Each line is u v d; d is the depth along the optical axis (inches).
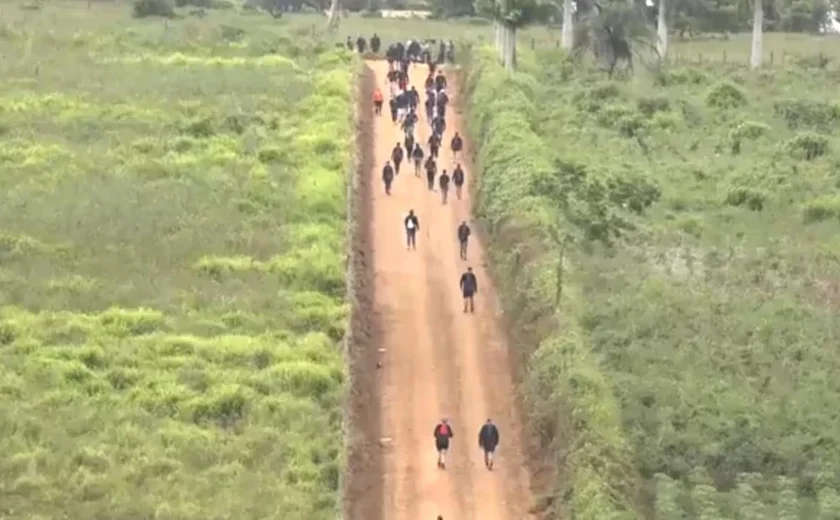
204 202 5797.2
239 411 4101.9
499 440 4128.9
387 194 6117.1
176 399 4128.9
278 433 3966.5
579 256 5226.4
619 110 7500.0
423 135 6948.8
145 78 7711.6
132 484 3659.0
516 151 6131.9
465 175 6378.0
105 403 4092.0
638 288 4963.1
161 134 6712.6
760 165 6628.9
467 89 7667.3
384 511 3740.2
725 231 5743.1
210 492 3629.4
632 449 3828.7
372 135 6948.8
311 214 5728.3
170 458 3796.8
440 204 6033.5
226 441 3924.7
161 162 6304.1
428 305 5032.0
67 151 6368.1
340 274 5103.3
